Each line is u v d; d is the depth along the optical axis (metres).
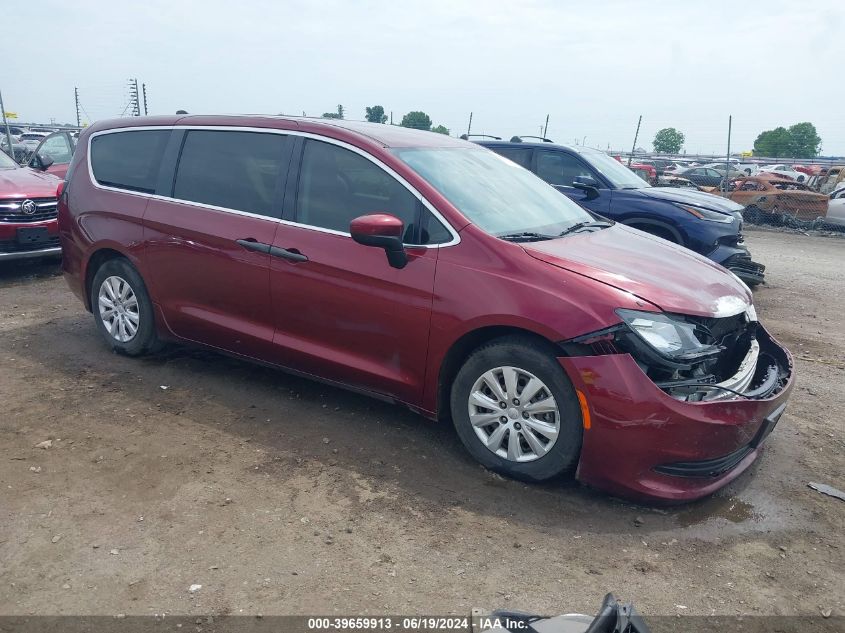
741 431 3.45
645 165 29.39
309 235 4.24
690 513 3.53
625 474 3.39
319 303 4.20
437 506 3.50
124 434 4.16
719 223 7.84
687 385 3.39
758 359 4.09
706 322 3.58
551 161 8.95
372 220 3.71
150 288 5.04
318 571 2.98
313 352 4.30
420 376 3.94
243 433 4.23
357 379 4.19
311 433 4.25
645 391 3.30
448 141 4.89
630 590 2.93
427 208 3.94
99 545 3.10
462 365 3.87
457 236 3.82
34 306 6.91
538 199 4.71
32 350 5.54
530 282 3.57
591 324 3.37
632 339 3.34
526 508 3.51
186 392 4.81
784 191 17.17
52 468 3.74
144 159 5.14
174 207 4.85
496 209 4.19
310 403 4.70
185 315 4.87
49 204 7.99
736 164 36.47
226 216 4.60
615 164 9.21
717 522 3.47
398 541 3.20
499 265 3.68
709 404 3.36
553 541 3.25
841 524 3.49
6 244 7.70
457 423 3.89
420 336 3.87
